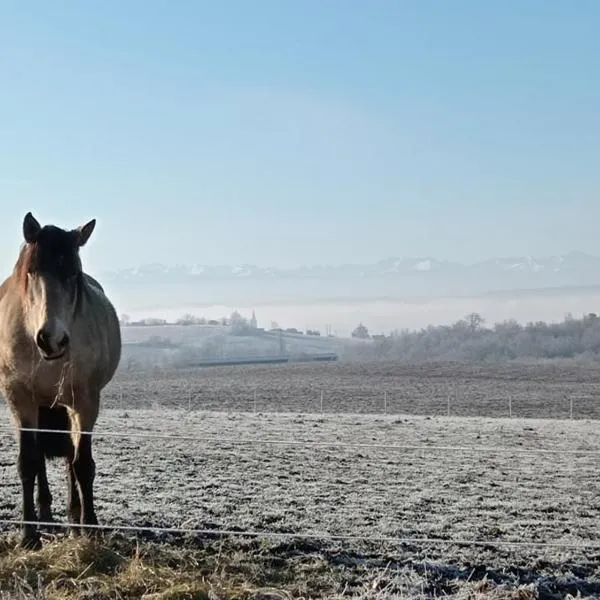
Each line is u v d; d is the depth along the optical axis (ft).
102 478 37.65
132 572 22.57
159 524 29.04
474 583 23.57
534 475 42.65
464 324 422.82
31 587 21.50
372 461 45.68
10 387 26.00
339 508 33.12
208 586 21.89
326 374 205.36
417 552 26.53
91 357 26.35
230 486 36.83
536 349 342.64
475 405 120.26
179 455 44.93
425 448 27.37
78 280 25.39
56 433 27.35
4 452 44.14
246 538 27.14
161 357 357.20
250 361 325.83
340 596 21.91
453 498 35.88
